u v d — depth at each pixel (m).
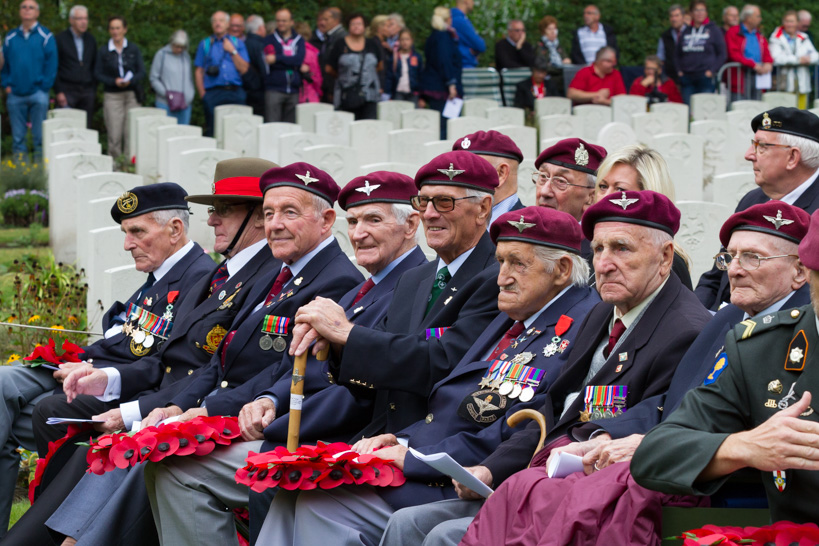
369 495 5.86
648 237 5.59
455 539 5.30
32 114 19.84
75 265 13.34
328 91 21.02
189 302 8.38
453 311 6.62
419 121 20.39
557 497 4.91
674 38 23.50
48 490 7.28
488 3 31.72
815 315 4.34
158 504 6.62
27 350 11.08
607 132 16.38
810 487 4.24
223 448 6.66
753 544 4.09
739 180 13.16
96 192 13.25
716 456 4.28
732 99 23.88
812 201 7.60
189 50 27.42
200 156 14.51
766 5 33.66
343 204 7.44
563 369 5.85
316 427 6.74
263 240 8.23
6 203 17.31
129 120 20.41
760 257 5.42
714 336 5.38
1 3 25.98
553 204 8.16
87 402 7.97
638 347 5.57
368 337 6.38
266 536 5.95
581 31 24.14
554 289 6.17
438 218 6.75
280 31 20.80
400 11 29.45
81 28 20.75
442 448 5.85
